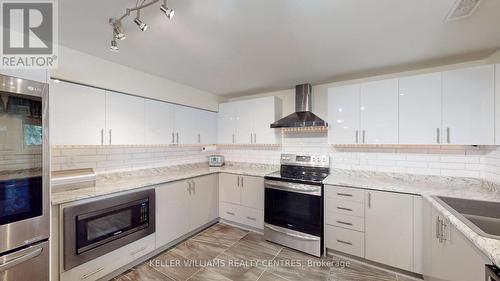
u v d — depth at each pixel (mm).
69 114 1909
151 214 2279
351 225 2201
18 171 1273
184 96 3068
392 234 1998
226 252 2426
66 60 1867
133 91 2404
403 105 2158
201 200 2963
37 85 1347
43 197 1378
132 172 2674
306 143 3119
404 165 2439
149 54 2021
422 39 1691
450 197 1703
